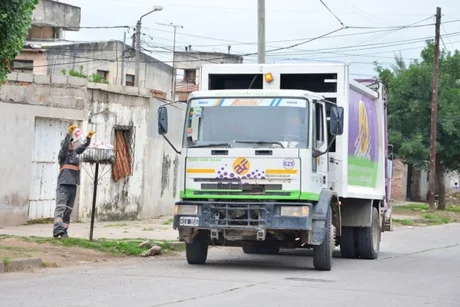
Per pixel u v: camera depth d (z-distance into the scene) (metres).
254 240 17.17
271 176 16.64
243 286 14.53
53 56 53.72
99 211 28.00
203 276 15.91
